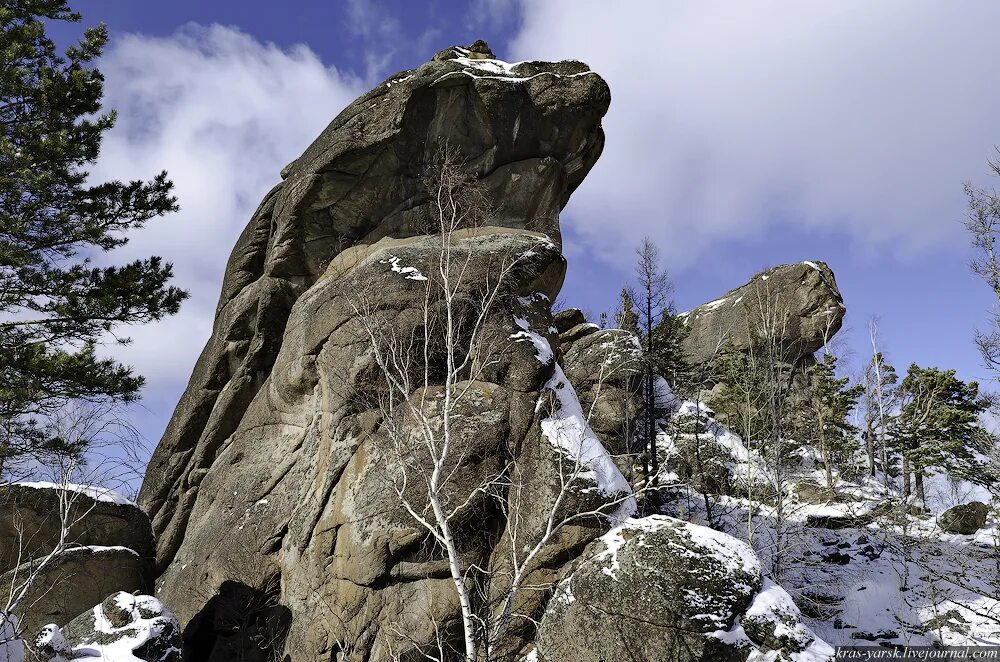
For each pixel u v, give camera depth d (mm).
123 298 20891
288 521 20688
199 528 22875
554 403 20406
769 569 23703
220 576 20734
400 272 22531
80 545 19781
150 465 25984
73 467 16516
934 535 28078
